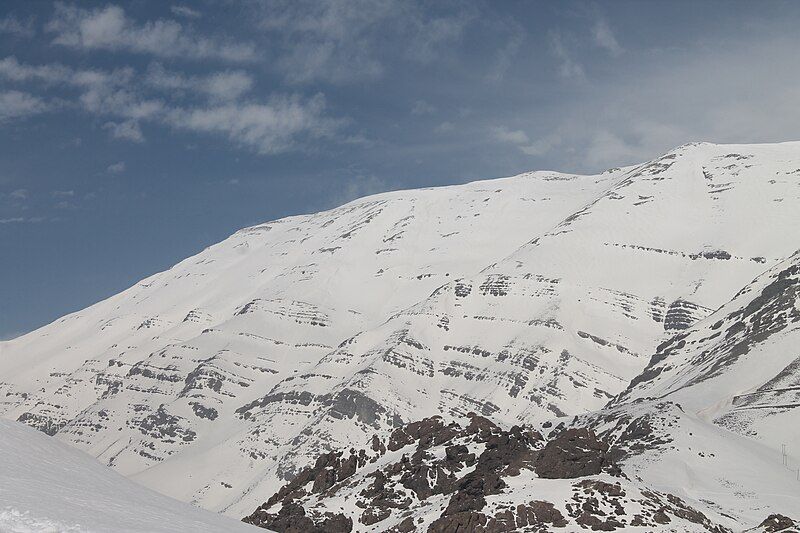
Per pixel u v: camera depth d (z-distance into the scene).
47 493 56.62
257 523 127.50
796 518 134.38
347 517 125.38
